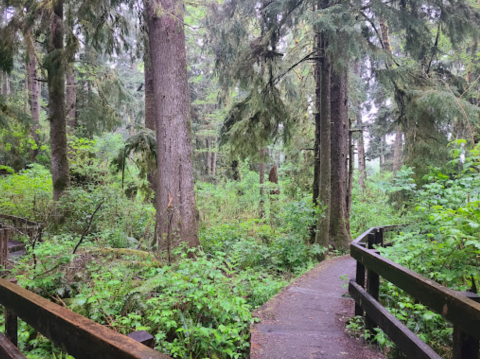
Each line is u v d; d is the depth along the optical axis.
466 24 8.66
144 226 10.02
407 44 9.41
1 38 8.27
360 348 3.25
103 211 9.70
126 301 4.27
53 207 10.27
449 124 10.23
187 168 7.51
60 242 6.90
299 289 5.37
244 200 16.62
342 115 10.73
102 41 10.80
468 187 4.32
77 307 4.22
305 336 3.53
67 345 1.42
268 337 3.51
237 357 3.60
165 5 7.33
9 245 8.32
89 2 8.44
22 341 3.81
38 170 14.27
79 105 15.76
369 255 3.40
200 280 4.22
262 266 8.08
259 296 5.51
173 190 7.40
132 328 3.93
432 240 4.49
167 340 4.08
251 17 10.64
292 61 11.91
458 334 1.90
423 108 9.40
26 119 10.60
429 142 9.46
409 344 2.32
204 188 15.48
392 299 4.15
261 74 10.13
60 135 10.98
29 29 8.81
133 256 6.15
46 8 8.67
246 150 11.14
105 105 13.77
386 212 13.19
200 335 3.81
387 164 28.42
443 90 9.38
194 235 7.41
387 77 9.38
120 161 10.77
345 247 10.18
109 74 13.28
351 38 7.73
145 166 10.61
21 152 13.84
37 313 1.68
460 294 1.97
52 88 10.80
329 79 9.84
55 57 9.86
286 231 10.24
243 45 10.55
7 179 13.66
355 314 3.82
